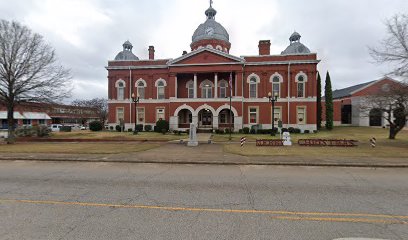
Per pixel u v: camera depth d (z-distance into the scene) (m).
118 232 4.17
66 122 71.44
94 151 14.80
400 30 16.69
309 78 32.47
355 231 4.24
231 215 4.94
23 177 8.50
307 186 7.24
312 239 3.94
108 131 34.78
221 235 4.05
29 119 55.00
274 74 33.25
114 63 36.81
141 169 10.02
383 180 8.05
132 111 36.25
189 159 11.95
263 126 33.22
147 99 35.88
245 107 33.59
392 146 17.02
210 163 11.23
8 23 19.45
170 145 18.52
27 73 19.81
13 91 19.67
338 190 6.82
